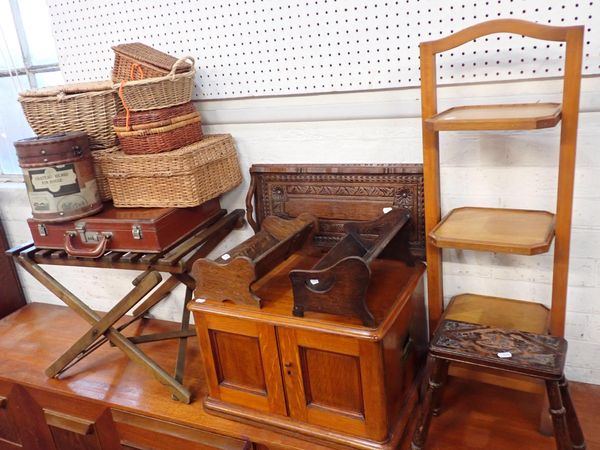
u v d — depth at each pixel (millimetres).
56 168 1715
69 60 2180
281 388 1606
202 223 1943
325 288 1452
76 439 2053
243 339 1612
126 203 1840
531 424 1630
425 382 1717
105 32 2070
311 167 1881
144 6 1964
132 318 2504
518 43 1514
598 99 1481
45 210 1767
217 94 1976
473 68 1585
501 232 1476
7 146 2719
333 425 1565
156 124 1711
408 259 1748
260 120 1944
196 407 1808
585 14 1429
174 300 2422
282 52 1818
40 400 2062
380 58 1692
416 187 1743
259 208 2031
